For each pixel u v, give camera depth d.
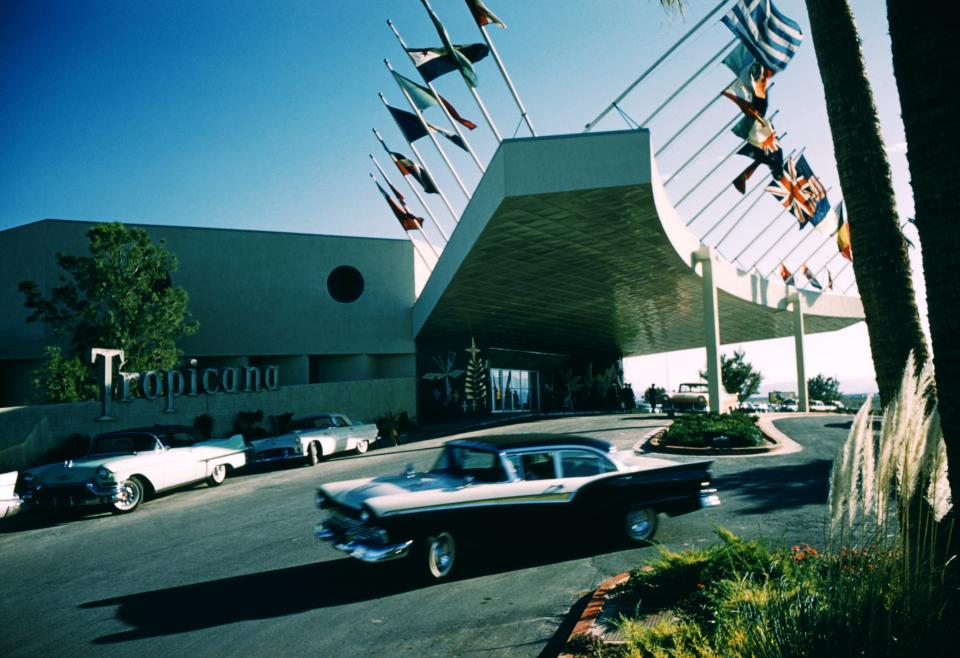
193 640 5.16
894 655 3.02
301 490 13.10
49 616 5.96
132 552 8.48
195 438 14.04
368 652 4.76
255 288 32.88
